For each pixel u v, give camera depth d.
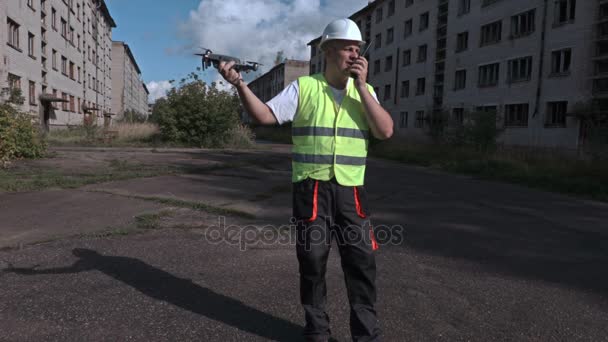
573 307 3.28
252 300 3.19
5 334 2.58
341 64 2.36
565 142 21.23
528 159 16.17
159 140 21.34
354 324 2.51
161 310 2.97
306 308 2.53
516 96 24.64
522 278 3.92
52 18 30.16
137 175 9.23
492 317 3.04
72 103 36.22
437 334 2.76
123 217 5.53
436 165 16.88
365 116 2.46
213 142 21.19
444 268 4.12
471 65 28.78
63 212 5.69
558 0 21.98
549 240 5.41
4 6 21.50
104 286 3.36
